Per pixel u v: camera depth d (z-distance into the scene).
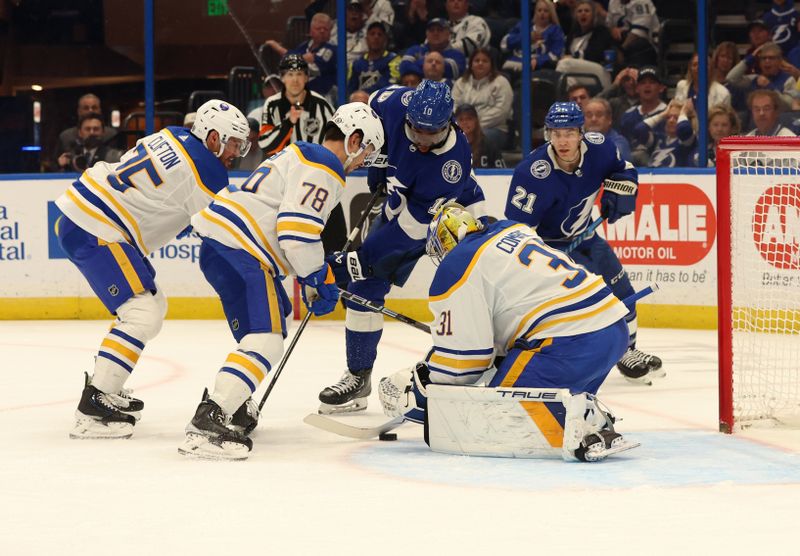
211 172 14.62
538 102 30.00
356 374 16.78
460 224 13.02
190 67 30.70
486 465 12.60
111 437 14.37
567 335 12.66
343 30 30.20
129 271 14.43
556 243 19.02
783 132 28.70
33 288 28.91
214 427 13.02
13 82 31.39
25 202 28.81
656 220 26.52
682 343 24.03
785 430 14.80
